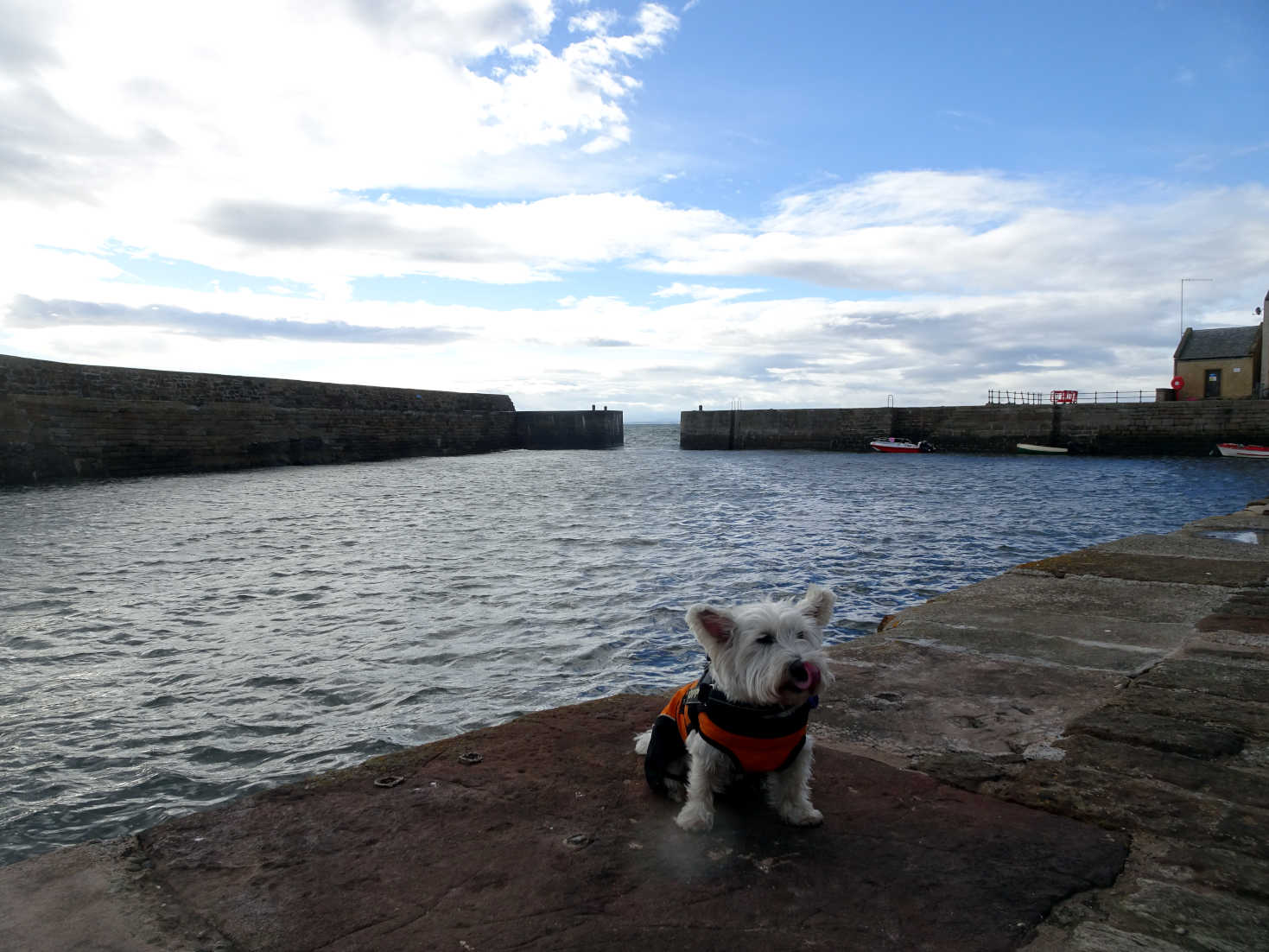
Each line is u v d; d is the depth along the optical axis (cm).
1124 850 291
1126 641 583
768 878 273
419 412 6575
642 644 991
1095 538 1880
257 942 241
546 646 990
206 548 1806
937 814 321
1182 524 2134
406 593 1308
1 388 3666
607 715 434
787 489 3316
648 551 1705
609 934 242
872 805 329
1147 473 3975
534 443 8194
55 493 3170
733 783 325
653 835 303
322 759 675
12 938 243
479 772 361
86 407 3891
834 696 471
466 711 783
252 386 5222
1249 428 4919
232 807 330
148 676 891
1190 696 458
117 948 238
